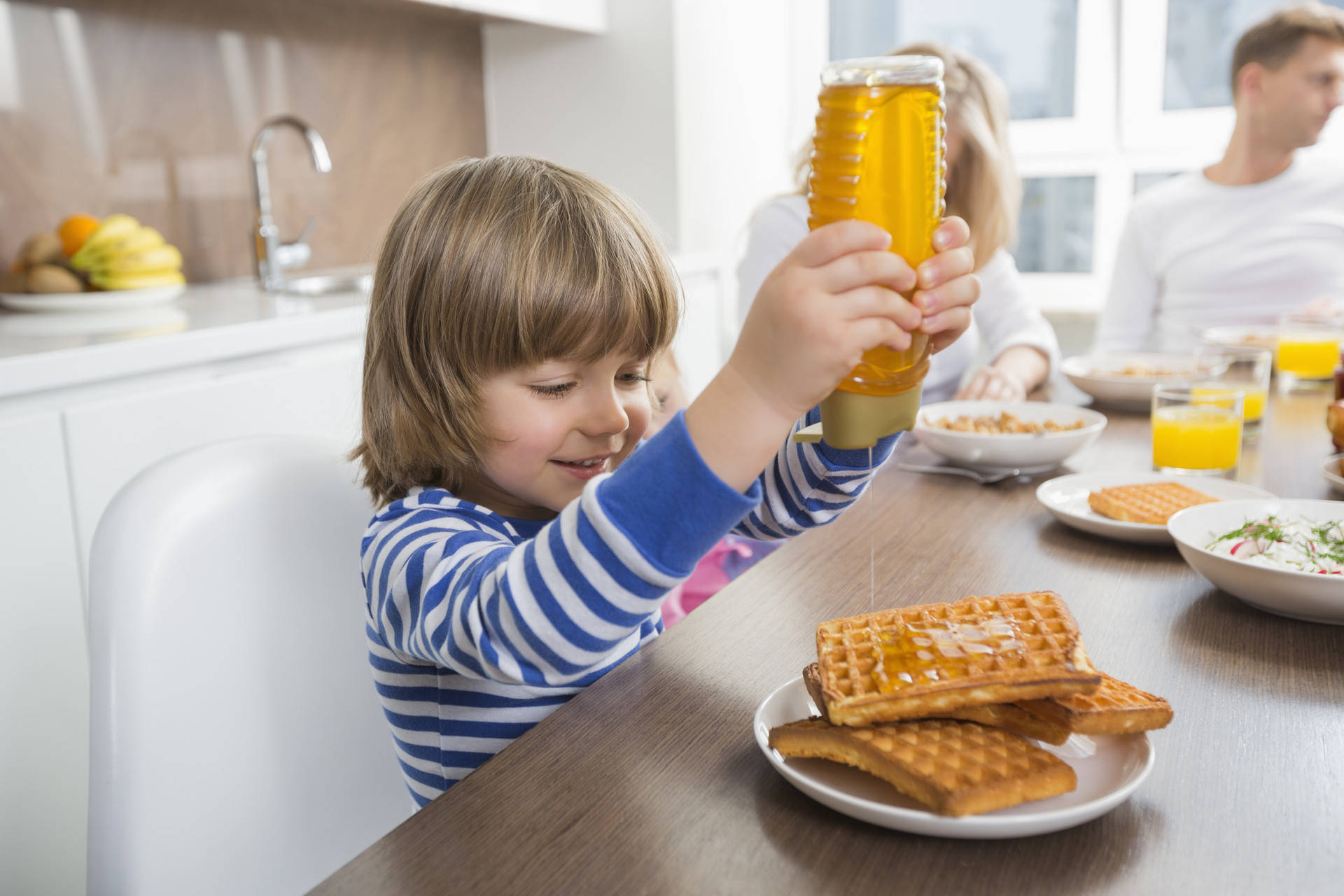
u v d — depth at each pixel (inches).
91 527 66.8
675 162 127.8
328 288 106.4
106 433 67.2
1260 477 51.2
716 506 27.9
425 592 32.2
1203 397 51.6
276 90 107.2
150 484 36.5
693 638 34.8
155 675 34.4
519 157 38.0
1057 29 137.3
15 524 62.9
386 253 37.0
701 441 27.9
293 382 79.7
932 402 84.0
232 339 75.2
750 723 30.2
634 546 28.3
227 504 37.3
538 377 35.1
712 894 24.4
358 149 117.6
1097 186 139.9
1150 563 40.7
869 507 45.8
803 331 26.3
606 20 128.1
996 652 27.3
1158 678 32.0
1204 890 24.2
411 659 36.1
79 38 89.0
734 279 146.8
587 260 34.7
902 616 29.3
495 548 32.7
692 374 125.6
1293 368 72.7
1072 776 25.7
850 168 26.7
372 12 117.0
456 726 35.6
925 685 26.5
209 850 35.3
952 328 27.6
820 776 27.1
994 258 88.5
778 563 40.8
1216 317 104.7
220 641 36.2
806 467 39.3
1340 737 29.1
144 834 33.7
